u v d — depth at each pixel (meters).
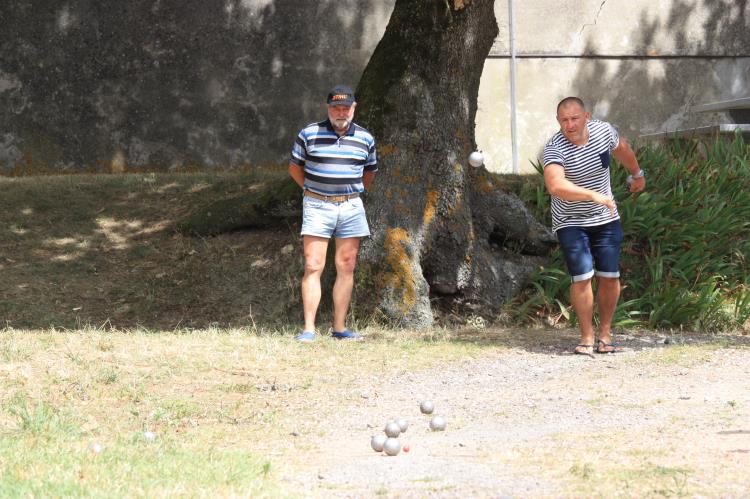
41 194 26.89
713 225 24.19
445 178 21.03
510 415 11.48
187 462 8.70
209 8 33.50
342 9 34.09
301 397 12.76
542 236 22.45
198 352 15.50
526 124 35.22
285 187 23.94
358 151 17.30
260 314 21.42
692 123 36.19
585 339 16.41
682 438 9.48
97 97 33.12
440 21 20.83
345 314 17.81
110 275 23.16
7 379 12.63
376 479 8.34
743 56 36.47
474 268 21.11
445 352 16.33
